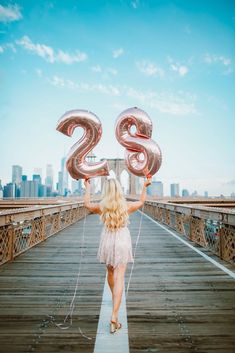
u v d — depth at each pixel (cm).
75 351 245
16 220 619
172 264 566
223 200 3566
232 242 559
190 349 248
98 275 488
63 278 469
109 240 281
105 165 307
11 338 268
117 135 317
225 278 468
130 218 1834
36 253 676
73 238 914
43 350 247
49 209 939
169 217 1284
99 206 291
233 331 281
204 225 752
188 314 322
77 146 301
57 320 308
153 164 304
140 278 468
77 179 311
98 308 341
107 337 269
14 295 387
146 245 783
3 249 563
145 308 340
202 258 621
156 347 251
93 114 304
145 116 305
